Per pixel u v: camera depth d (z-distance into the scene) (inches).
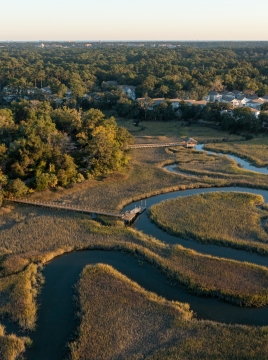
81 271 1852.9
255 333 1446.9
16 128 3567.9
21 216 2417.6
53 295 1696.6
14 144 2893.7
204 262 1898.4
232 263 1888.5
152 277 1828.2
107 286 1723.7
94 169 3009.4
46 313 1587.1
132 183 2999.5
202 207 2539.4
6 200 2605.8
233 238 2153.1
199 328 1477.6
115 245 2066.9
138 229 2303.2
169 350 1370.6
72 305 1635.1
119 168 3164.4
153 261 1924.2
